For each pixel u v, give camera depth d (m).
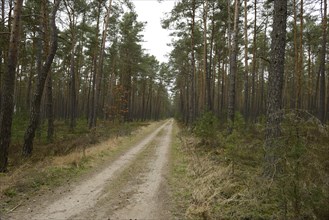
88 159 10.98
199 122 14.44
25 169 8.81
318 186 4.20
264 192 5.57
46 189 6.97
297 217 4.29
